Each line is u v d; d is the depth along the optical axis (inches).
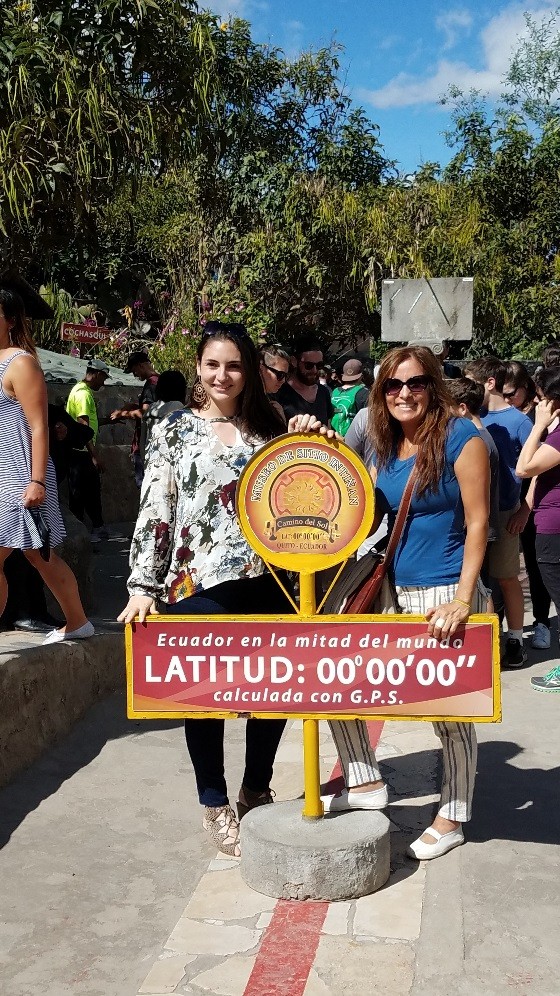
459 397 207.2
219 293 628.4
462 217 646.5
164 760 184.5
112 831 155.7
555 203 743.7
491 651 124.5
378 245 616.4
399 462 140.2
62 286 863.7
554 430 209.9
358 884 130.0
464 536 140.3
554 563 214.7
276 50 647.8
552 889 131.9
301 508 128.6
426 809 158.9
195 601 139.0
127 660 130.0
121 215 666.8
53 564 198.2
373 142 681.6
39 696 184.2
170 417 143.6
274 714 128.2
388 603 142.4
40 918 130.3
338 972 114.0
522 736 195.3
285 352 260.1
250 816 141.3
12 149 249.4
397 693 126.4
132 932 126.7
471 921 123.9
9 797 166.1
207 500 139.2
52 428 307.0
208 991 111.5
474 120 771.4
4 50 246.8
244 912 128.1
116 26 264.1
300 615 127.4
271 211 625.9
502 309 661.3
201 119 295.6
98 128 257.6
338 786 167.3
